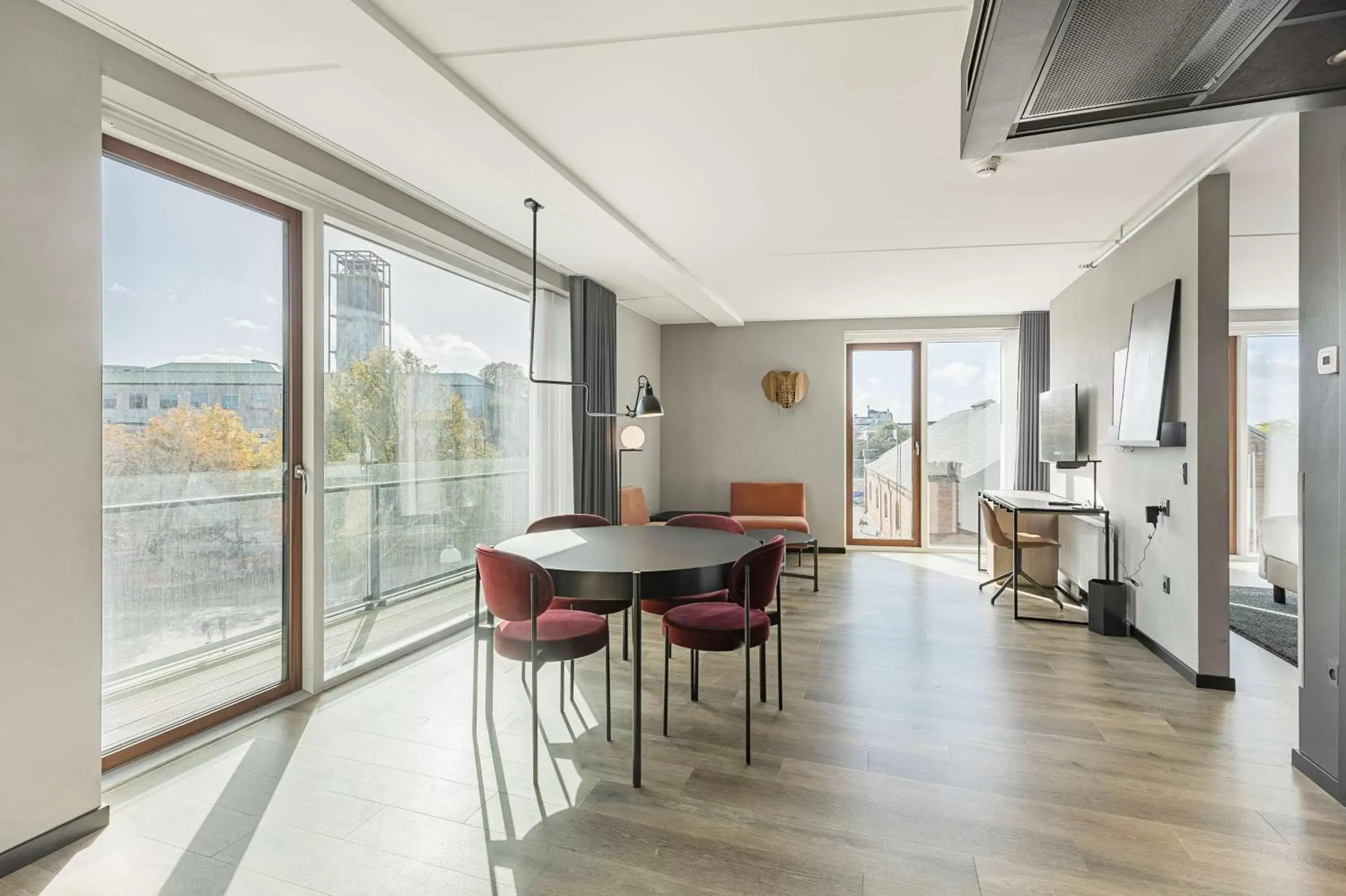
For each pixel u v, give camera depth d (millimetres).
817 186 3221
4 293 1768
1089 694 3088
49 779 1882
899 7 1850
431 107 2314
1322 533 2275
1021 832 1987
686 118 2523
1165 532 3561
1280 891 1732
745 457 7246
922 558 6625
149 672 2447
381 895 1714
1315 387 2314
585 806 2127
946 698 3037
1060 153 2854
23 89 1806
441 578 3990
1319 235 2303
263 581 2881
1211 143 2760
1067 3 970
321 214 3059
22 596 1820
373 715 2818
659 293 5750
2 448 1771
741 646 2570
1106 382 4430
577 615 2760
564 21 1898
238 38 2021
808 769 2369
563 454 5039
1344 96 1242
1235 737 2635
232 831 1988
